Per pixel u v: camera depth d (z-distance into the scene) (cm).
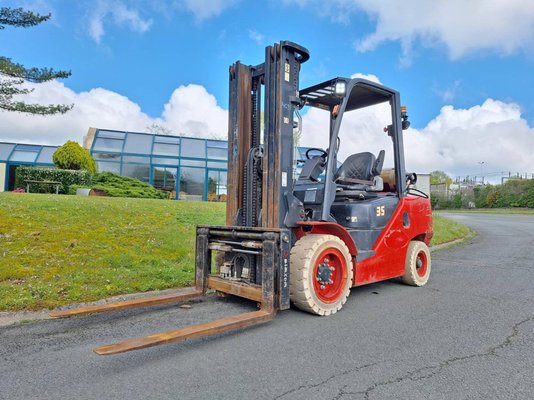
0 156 2472
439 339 395
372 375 314
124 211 1029
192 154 2597
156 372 319
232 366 329
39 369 325
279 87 476
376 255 562
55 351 362
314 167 579
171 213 1083
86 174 1927
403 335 406
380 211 583
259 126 539
